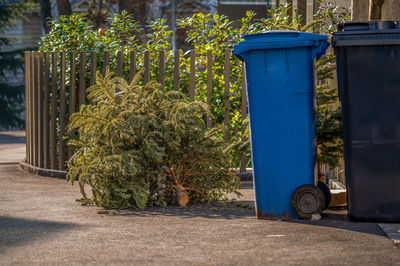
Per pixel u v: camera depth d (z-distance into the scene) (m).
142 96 7.00
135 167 6.43
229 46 9.39
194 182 6.89
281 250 4.57
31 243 4.87
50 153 10.14
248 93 5.84
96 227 5.50
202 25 9.66
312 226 5.44
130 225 5.59
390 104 5.55
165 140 6.66
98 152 6.71
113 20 10.21
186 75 9.27
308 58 5.73
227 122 8.95
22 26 39.31
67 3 24.31
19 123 36.09
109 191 6.55
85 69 9.47
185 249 4.64
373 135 5.56
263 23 9.85
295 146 5.73
